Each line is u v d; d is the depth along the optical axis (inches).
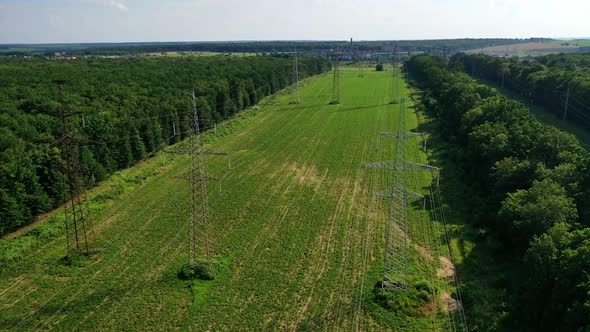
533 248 1421.0
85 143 2652.6
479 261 1763.0
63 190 2330.2
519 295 1502.2
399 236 1963.6
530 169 2054.6
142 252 1861.5
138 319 1448.1
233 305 1507.1
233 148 3457.2
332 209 2262.6
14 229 2090.3
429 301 1502.2
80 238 1993.1
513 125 2659.9
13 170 2075.5
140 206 2335.1
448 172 2805.1
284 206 2306.8
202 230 2048.5
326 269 1713.8
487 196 2294.5
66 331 1396.4
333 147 3425.2
